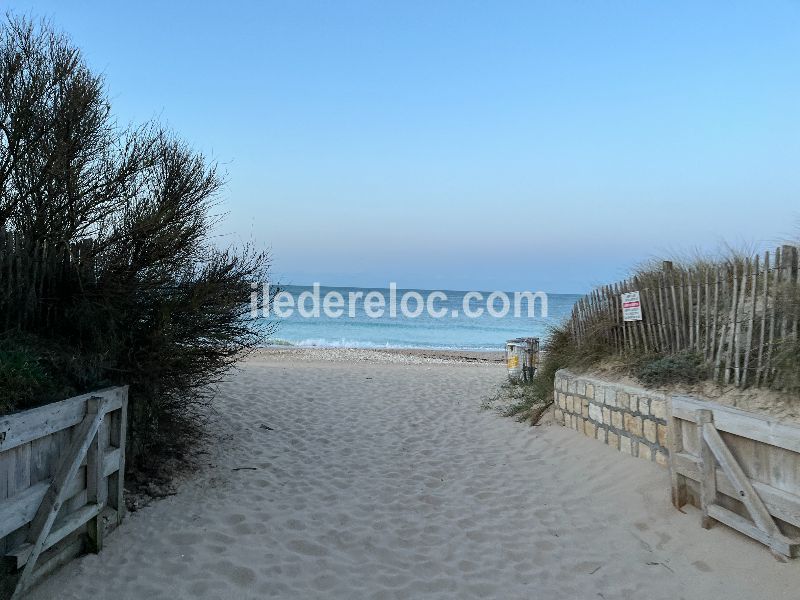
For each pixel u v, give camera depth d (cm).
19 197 494
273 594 360
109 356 477
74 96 493
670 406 473
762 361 466
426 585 381
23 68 487
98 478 397
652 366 585
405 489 567
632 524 470
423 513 508
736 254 597
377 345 2658
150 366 503
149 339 502
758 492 386
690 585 371
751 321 477
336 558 414
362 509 511
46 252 474
